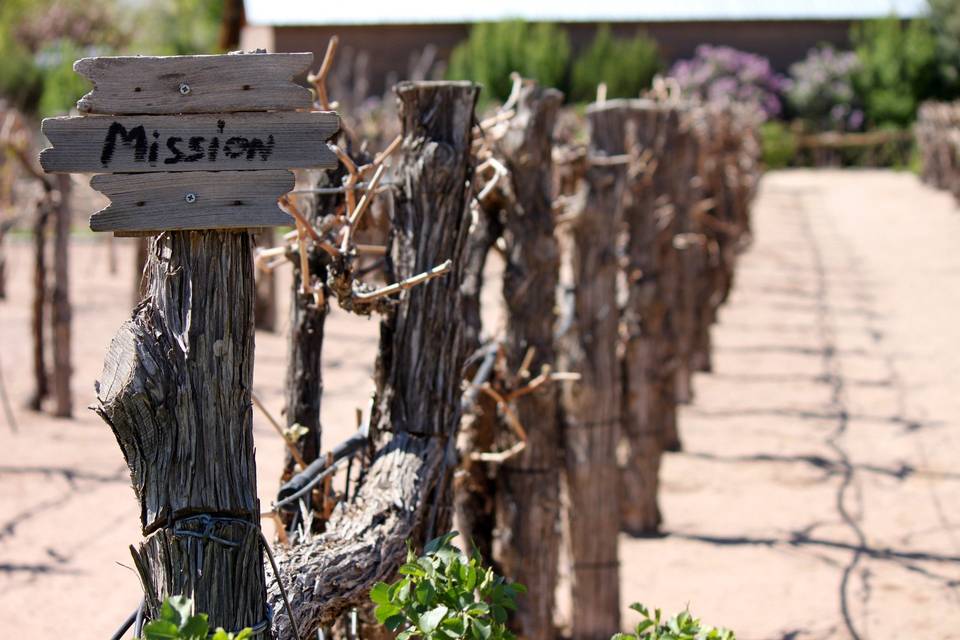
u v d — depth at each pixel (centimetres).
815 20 3006
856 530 616
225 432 224
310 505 316
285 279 1372
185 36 2641
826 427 816
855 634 489
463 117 303
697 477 713
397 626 224
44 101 2119
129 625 234
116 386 217
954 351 1033
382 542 271
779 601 528
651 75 2653
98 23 2561
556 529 421
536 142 392
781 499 670
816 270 1490
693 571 568
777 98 3005
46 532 600
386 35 2875
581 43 2989
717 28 3020
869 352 1049
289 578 251
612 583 485
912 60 2877
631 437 624
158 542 222
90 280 1362
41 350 838
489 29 2681
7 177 1065
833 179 2603
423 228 302
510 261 403
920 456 739
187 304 220
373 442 309
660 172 688
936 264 1488
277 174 217
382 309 302
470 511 424
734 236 1130
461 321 310
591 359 468
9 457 726
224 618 224
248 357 227
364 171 304
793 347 1078
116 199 214
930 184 2311
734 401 898
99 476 694
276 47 2883
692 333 888
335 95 2091
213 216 216
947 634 485
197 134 214
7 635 476
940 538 600
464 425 399
